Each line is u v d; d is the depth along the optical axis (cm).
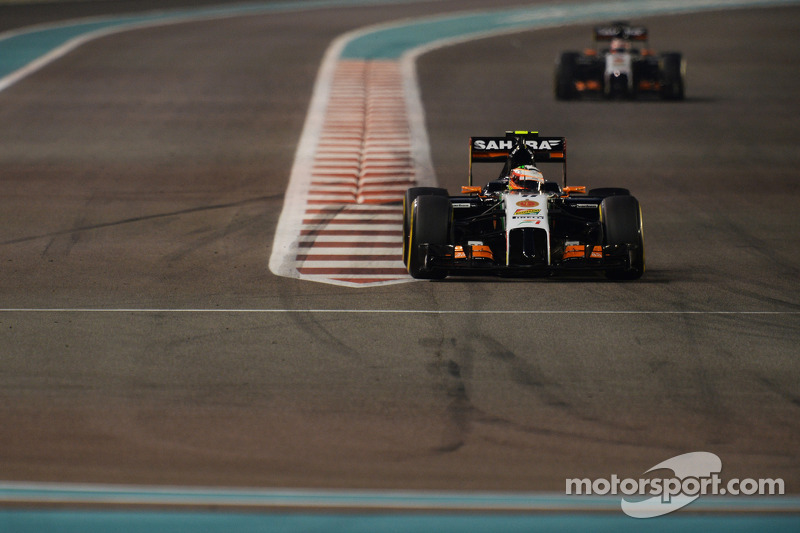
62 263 4350
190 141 7125
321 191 5844
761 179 6197
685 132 7494
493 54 11150
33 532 2139
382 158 6700
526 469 2453
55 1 15962
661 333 3422
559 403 2828
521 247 3800
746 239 4866
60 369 3064
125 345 3284
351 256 4525
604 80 8831
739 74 10088
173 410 2769
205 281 4094
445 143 7131
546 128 7569
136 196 5662
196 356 3183
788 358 3188
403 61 10594
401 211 5425
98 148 6881
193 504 2267
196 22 13938
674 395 2888
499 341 3328
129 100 8481
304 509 2250
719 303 3794
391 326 3488
